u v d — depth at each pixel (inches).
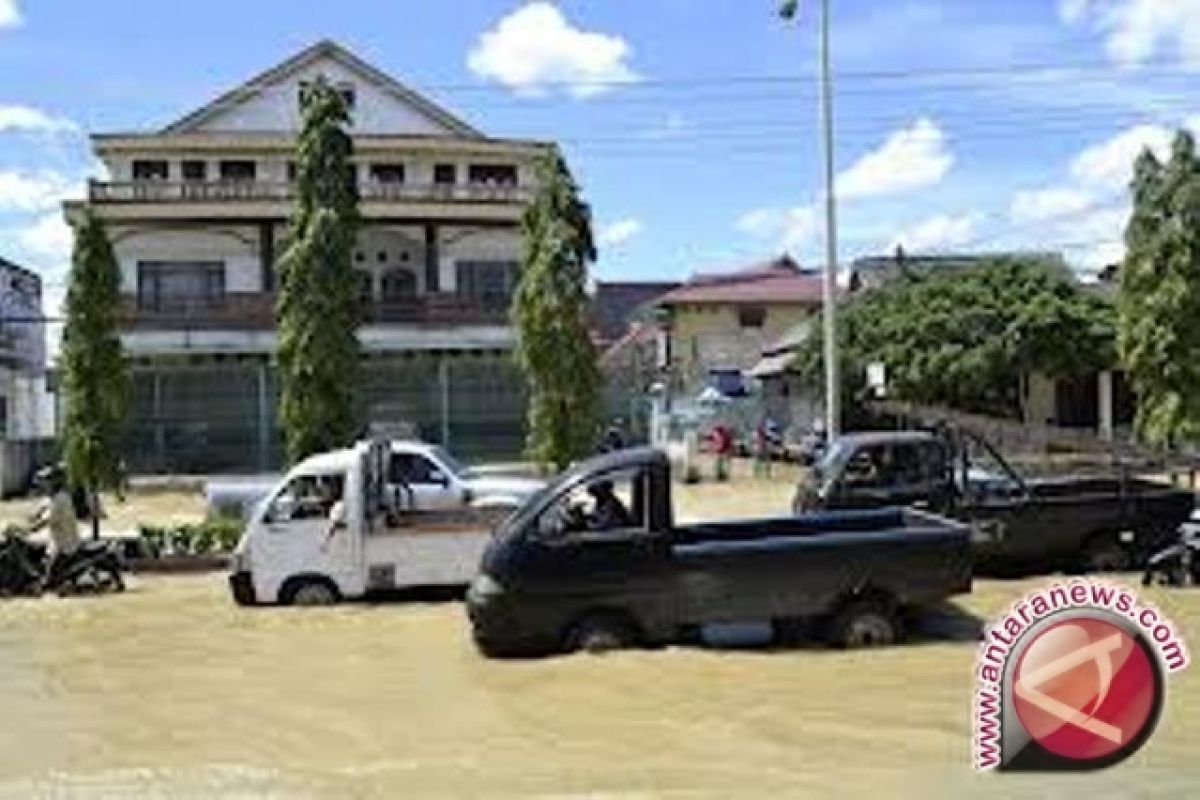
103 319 1234.0
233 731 546.9
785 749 476.4
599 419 1290.6
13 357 2765.7
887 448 842.2
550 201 1289.4
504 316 2303.2
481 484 997.2
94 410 1225.4
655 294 3809.1
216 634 781.3
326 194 1211.2
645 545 661.9
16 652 741.3
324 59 2477.9
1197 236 1357.0
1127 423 2049.7
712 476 1866.4
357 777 463.5
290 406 1195.3
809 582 659.4
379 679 637.3
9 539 973.2
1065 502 839.7
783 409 2465.6
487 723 540.1
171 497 1859.0
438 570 870.4
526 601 657.0
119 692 633.0
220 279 2329.0
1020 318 1888.5
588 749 489.4
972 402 1940.2
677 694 573.3
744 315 2930.6
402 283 2402.8
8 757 511.8
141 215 2282.2
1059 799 402.0
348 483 874.8
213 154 2378.2
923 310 1948.8
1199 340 1352.1
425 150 2416.3
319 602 872.9
